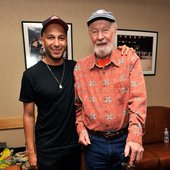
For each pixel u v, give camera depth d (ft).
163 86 10.24
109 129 4.35
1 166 6.77
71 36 8.62
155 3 9.52
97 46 4.39
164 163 7.55
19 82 8.36
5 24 7.94
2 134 8.43
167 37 9.95
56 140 4.88
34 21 8.14
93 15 4.29
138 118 3.81
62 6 8.38
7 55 8.11
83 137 4.54
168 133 9.32
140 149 3.67
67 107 4.88
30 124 5.25
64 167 5.14
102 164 4.56
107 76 4.34
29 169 6.86
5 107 8.36
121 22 9.16
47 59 5.07
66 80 4.99
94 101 4.37
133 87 4.07
